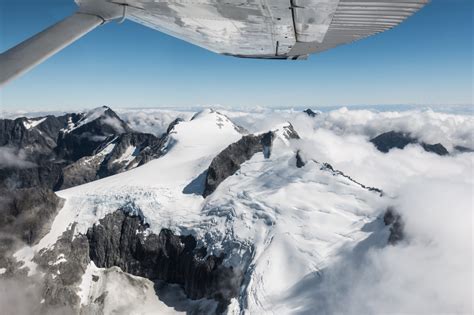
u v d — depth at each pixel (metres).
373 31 7.41
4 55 7.00
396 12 6.59
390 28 7.15
